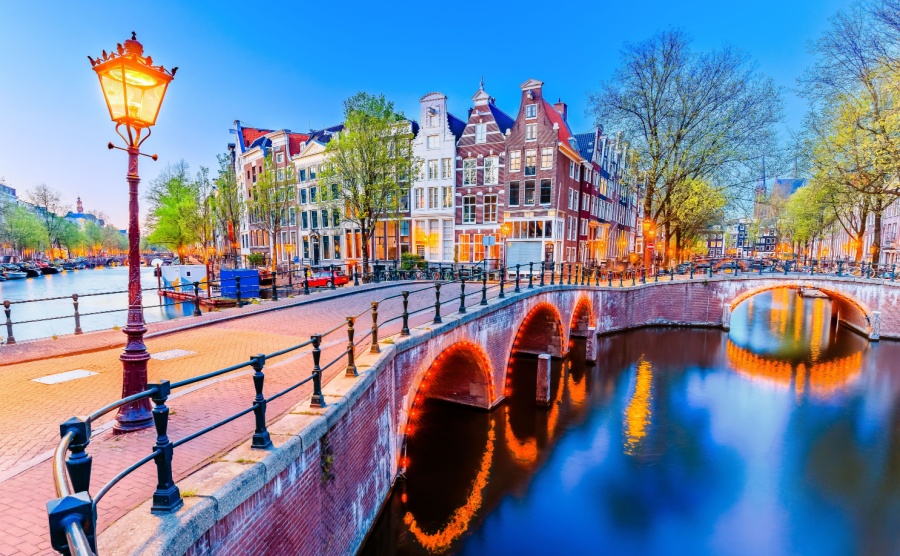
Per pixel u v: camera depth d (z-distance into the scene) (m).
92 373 7.09
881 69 19.38
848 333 26.23
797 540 9.12
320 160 38.47
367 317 12.36
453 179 32.72
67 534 1.51
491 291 16.66
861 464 11.89
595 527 9.32
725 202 29.73
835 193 26.77
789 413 15.06
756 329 27.25
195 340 9.65
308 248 41.03
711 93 26.08
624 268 33.62
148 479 3.83
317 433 4.91
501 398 14.84
